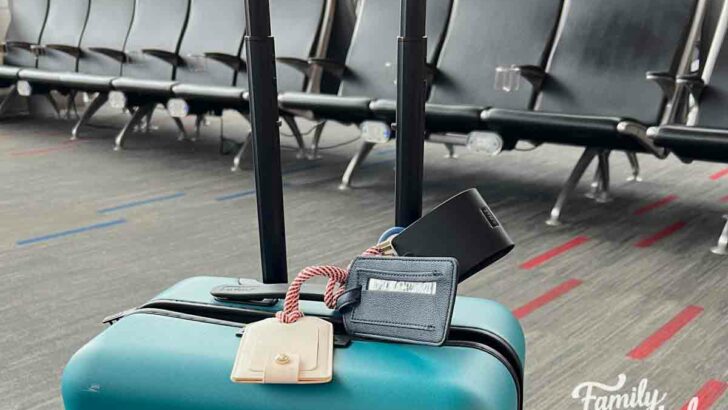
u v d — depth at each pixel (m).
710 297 2.03
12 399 1.47
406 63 0.84
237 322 0.88
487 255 0.81
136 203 3.09
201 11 4.27
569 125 2.68
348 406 0.71
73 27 5.02
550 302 1.99
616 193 3.28
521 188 3.37
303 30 3.77
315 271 0.80
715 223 2.79
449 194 3.25
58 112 5.50
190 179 3.55
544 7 3.07
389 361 0.74
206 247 2.49
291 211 2.96
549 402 1.45
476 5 3.24
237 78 4.01
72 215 2.89
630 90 2.79
